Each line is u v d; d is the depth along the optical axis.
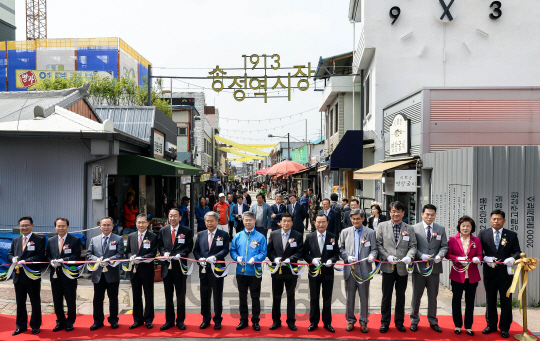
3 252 9.63
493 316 6.49
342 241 6.79
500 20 16.78
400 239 6.53
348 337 6.35
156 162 10.65
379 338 6.30
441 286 9.20
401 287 6.51
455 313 6.48
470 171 8.07
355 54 20.59
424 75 16.88
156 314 7.44
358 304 8.05
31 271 6.43
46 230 10.26
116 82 32.00
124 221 11.87
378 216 9.88
